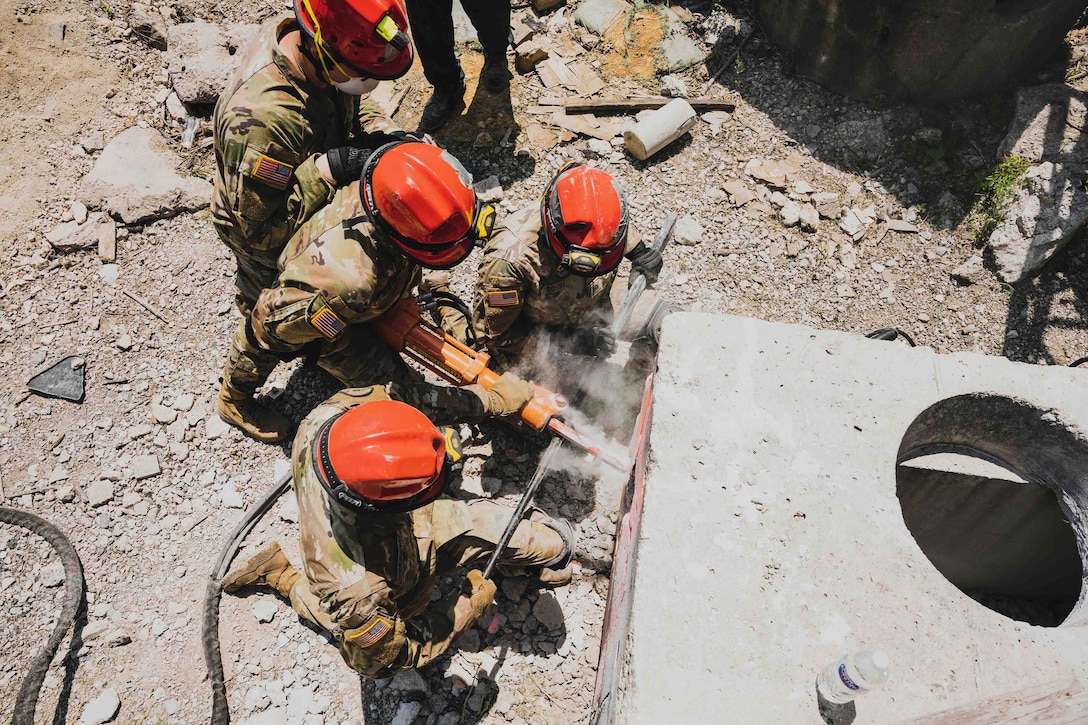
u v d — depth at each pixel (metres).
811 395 2.60
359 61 3.11
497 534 3.26
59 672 3.46
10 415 4.08
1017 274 4.65
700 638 2.17
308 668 3.53
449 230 2.95
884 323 4.63
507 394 3.44
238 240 3.44
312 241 3.11
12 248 4.50
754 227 4.94
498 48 5.13
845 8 4.94
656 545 2.32
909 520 3.53
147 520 3.87
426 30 4.56
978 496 3.15
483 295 3.49
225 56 5.09
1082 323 4.57
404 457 2.45
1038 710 1.99
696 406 2.57
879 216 4.96
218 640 3.56
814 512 2.38
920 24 4.80
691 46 5.65
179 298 4.50
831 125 5.30
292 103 3.24
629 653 2.16
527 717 3.45
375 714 3.44
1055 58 5.28
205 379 4.27
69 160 4.80
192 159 4.95
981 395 2.61
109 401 4.16
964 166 5.04
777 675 2.12
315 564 2.66
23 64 4.98
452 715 3.43
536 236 3.37
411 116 5.36
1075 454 2.64
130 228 4.66
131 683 3.47
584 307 3.79
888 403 2.58
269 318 3.19
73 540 3.79
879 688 2.10
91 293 4.46
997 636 2.19
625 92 5.48
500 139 5.23
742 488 2.41
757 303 4.69
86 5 5.27
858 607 2.22
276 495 3.92
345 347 3.46
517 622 3.65
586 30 5.73
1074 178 4.68
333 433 2.54
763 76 5.52
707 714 2.05
